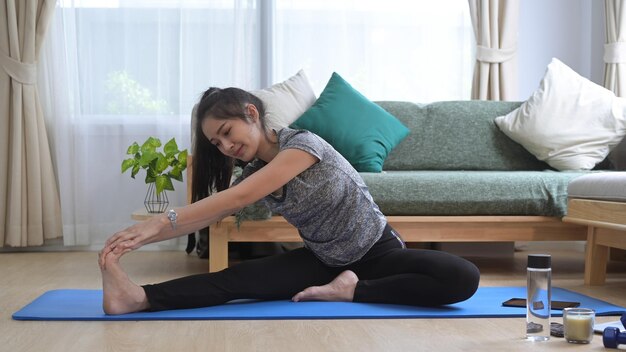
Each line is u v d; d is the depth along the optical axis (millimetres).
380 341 2203
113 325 2410
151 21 4777
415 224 3744
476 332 2326
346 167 2680
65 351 2078
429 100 4926
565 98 4398
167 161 4230
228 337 2244
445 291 2615
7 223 4633
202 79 4809
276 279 2766
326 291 2764
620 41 4660
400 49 4902
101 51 4762
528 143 4371
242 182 2553
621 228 3182
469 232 3766
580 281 3613
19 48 4598
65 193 4711
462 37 4914
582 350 2080
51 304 2756
